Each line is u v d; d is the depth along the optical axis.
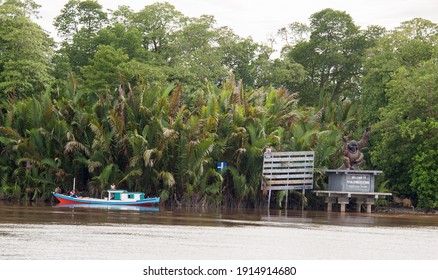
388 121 69.25
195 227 42.72
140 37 103.50
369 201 65.50
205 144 63.06
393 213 66.50
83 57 100.31
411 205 70.88
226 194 67.31
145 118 65.94
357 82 110.50
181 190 65.50
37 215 47.12
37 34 79.44
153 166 65.00
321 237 39.97
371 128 70.69
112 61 83.44
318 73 113.62
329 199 65.94
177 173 65.19
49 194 65.25
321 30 110.69
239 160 66.44
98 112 67.50
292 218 53.81
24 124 67.19
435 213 68.12
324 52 109.81
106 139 64.44
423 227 49.50
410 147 69.62
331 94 112.38
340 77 111.81
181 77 91.50
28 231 37.31
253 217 53.12
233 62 108.75
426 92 67.56
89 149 65.69
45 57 80.75
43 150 65.56
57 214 48.56
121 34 101.38
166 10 110.06
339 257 32.75
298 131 69.25
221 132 67.25
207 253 32.31
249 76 107.25
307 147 67.81
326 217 56.53
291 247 35.25
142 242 34.84
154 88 67.06
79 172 66.94
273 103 72.12
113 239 35.53
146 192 65.62
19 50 77.44
